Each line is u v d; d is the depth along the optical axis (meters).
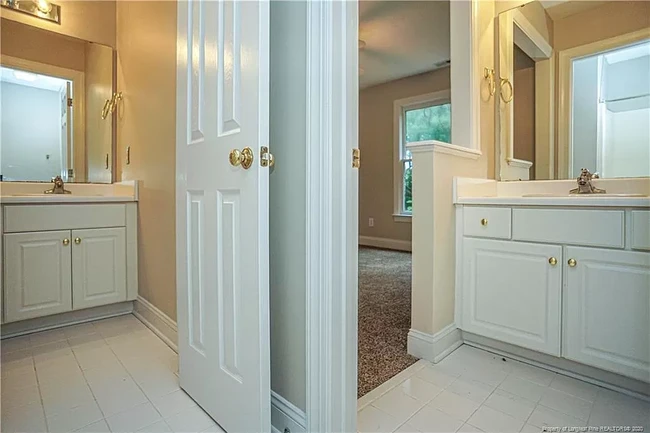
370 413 1.38
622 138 1.85
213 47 1.29
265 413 1.11
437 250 1.82
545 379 1.62
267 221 1.10
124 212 2.38
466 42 2.07
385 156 5.45
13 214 2.01
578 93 2.00
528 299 1.68
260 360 1.10
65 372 1.69
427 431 1.28
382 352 1.89
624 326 1.42
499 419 1.34
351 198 1.15
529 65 2.15
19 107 2.35
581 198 1.51
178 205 1.56
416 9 3.33
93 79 2.57
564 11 2.04
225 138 1.23
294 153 1.19
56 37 2.44
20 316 2.05
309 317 1.14
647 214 1.36
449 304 1.92
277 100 1.25
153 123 2.10
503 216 1.75
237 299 1.19
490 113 2.24
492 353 1.87
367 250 5.23
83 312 2.32
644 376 1.39
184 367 1.53
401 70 4.88
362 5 3.26
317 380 1.13
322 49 1.09
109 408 1.41
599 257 1.48
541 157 2.12
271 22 1.27
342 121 1.12
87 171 2.57
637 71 1.82
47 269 2.13
